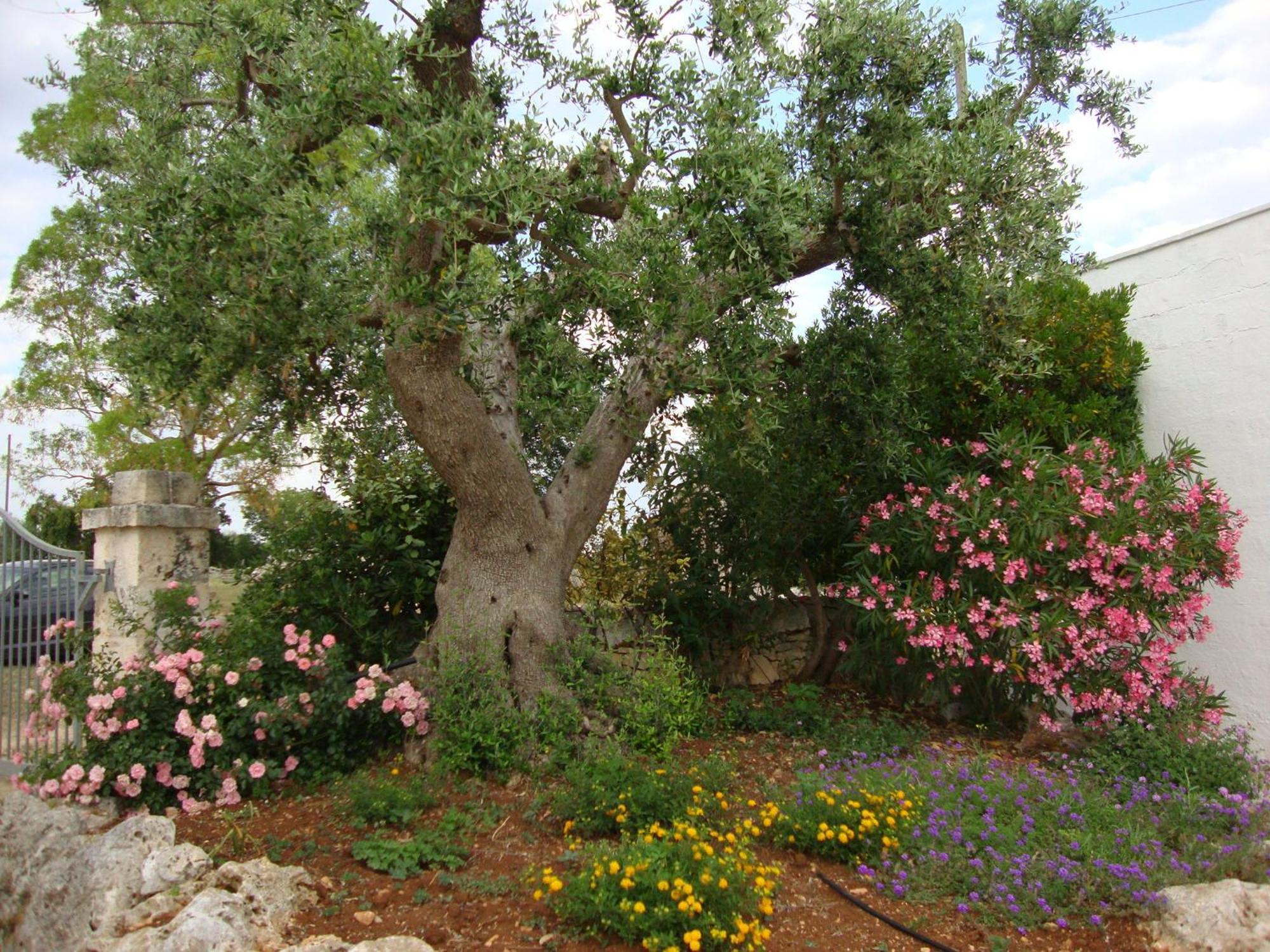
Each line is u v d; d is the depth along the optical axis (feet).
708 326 19.38
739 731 24.20
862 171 20.77
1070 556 22.91
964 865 15.48
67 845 16.31
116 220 21.84
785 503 26.58
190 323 21.49
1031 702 24.91
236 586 26.73
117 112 39.60
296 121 19.06
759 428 20.17
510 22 21.85
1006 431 24.23
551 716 19.72
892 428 25.08
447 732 19.36
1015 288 22.31
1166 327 27.63
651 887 13.01
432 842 15.57
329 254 22.30
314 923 13.25
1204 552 23.49
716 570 27.94
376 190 23.53
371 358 24.00
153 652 19.86
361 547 24.11
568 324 21.93
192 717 18.99
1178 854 16.47
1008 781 18.69
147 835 15.15
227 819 17.07
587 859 14.24
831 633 29.43
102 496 51.52
